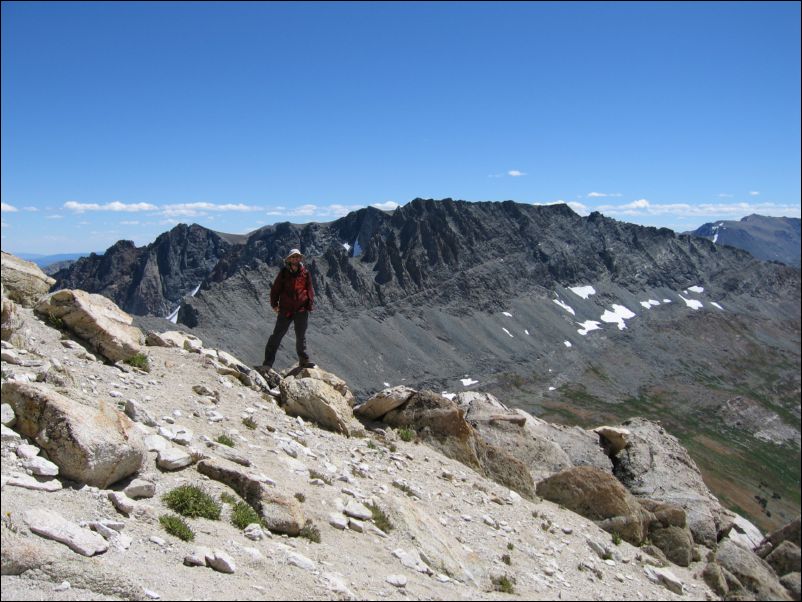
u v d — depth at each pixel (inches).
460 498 685.9
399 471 693.3
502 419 947.3
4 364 508.4
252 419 653.9
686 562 788.6
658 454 1018.1
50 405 396.5
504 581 516.7
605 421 7652.6
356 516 507.2
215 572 354.9
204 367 755.4
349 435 751.1
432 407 848.9
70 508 354.3
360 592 394.0
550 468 894.4
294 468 553.6
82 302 671.8
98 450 389.1
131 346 675.4
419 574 460.8
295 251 867.4
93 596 297.1
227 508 434.3
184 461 465.1
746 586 778.8
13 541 298.8
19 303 708.0
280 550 408.8
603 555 705.6
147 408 559.5
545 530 701.9
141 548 349.7
